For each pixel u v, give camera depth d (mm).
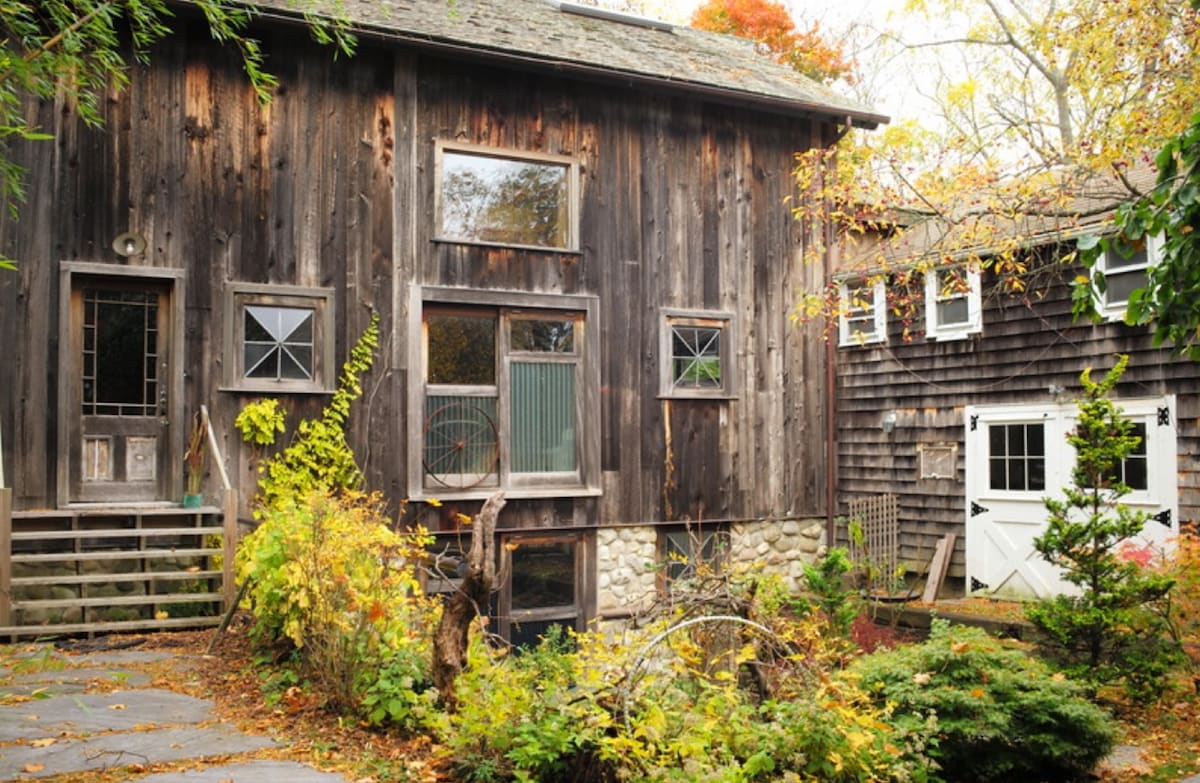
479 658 5090
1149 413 9633
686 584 5887
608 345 10734
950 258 10367
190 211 8891
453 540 9789
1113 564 7387
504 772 4367
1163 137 9609
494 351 10242
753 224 11719
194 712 5215
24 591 7867
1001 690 5641
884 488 12117
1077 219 9828
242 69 9164
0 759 4305
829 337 12281
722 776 4035
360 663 5289
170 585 8281
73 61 6406
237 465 8961
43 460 8227
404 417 9664
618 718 4359
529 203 10477
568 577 10555
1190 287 4406
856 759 4531
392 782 4270
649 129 11078
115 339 8688
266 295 9148
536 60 9969
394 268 9688
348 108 9586
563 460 10484
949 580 11461
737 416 11562
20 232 8234
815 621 7102
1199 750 6191
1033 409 10609
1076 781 5695
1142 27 10172
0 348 8109
